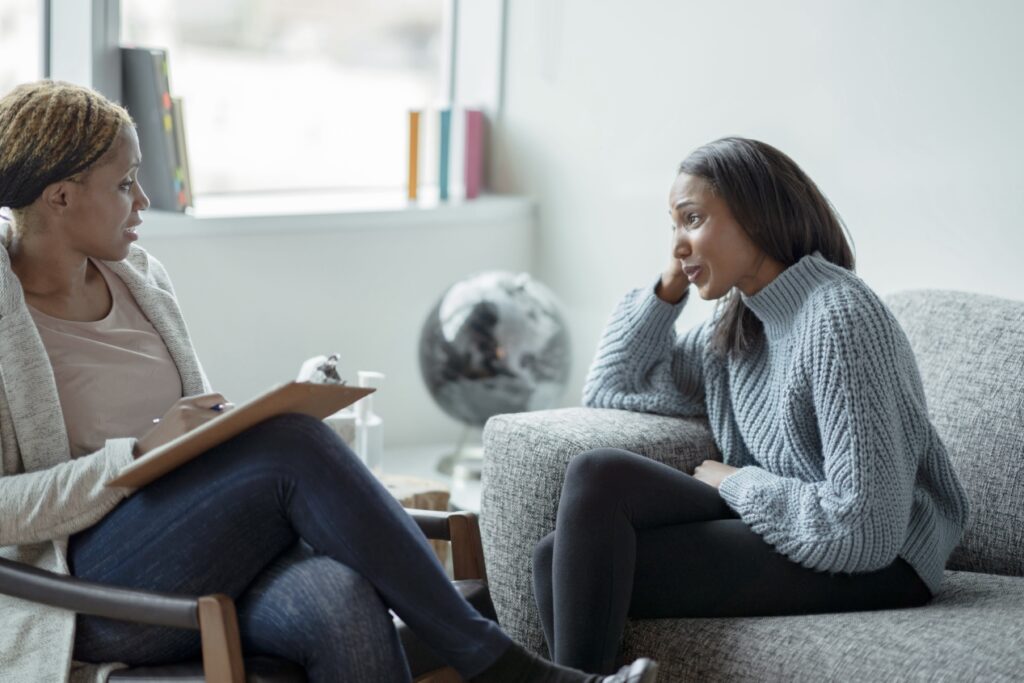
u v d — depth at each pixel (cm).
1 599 190
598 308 380
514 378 341
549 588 213
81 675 185
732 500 213
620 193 366
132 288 219
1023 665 176
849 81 299
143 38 354
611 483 204
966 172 276
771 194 217
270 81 379
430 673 197
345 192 397
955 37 275
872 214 297
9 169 197
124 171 204
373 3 393
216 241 343
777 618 201
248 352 355
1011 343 237
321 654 175
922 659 180
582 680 181
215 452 184
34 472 190
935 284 285
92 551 188
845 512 200
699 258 221
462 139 397
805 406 214
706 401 243
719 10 330
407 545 181
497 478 235
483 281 346
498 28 399
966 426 236
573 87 378
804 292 215
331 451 181
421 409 392
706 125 337
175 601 168
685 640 201
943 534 215
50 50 332
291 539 189
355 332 374
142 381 213
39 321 205
